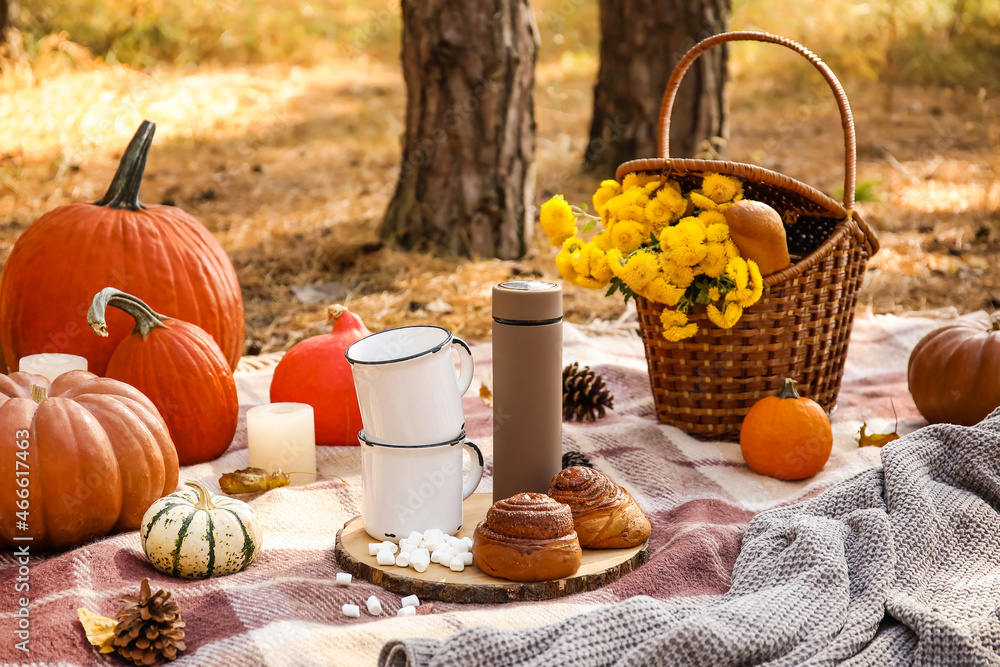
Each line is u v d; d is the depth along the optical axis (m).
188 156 6.97
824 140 7.60
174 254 2.85
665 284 2.56
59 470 2.00
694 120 5.83
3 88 7.51
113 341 2.76
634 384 3.30
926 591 1.87
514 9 4.70
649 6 5.84
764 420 2.52
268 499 2.28
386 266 4.73
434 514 2.00
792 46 2.69
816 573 1.82
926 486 2.14
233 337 3.03
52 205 5.59
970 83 9.02
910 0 9.45
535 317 2.06
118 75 8.55
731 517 2.31
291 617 1.76
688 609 1.73
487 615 1.74
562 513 1.87
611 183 2.81
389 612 1.80
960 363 2.77
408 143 4.92
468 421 2.95
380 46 11.38
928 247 5.11
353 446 2.79
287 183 6.46
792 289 2.62
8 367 2.86
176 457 2.23
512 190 4.88
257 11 10.99
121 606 1.77
